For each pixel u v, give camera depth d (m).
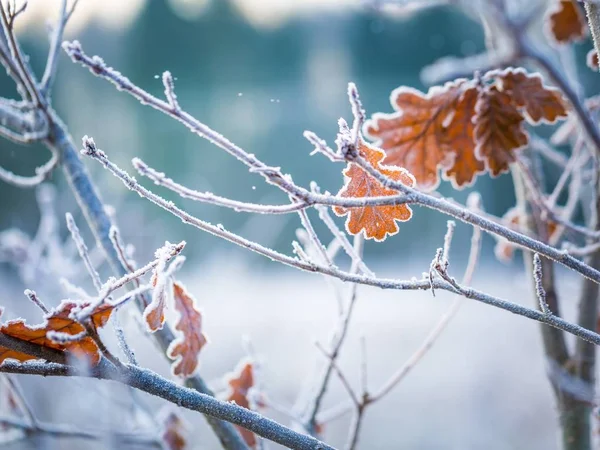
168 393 0.72
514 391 3.16
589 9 0.77
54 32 0.95
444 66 1.06
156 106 0.71
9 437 1.01
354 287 0.93
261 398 0.98
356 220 0.74
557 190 1.01
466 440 2.85
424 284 0.72
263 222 3.11
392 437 2.95
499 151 0.90
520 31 1.01
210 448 1.63
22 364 0.71
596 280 0.71
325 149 0.70
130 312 0.92
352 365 3.51
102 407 1.06
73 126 2.98
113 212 0.97
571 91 0.95
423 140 0.90
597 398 0.97
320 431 1.01
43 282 1.55
